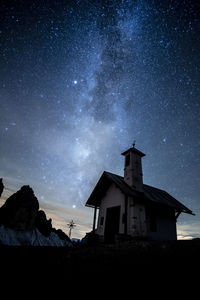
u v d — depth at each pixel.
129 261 4.12
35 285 3.55
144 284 2.88
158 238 10.14
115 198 11.41
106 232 10.94
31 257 5.75
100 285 3.14
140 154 12.29
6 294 3.14
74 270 4.21
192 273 2.92
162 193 13.49
